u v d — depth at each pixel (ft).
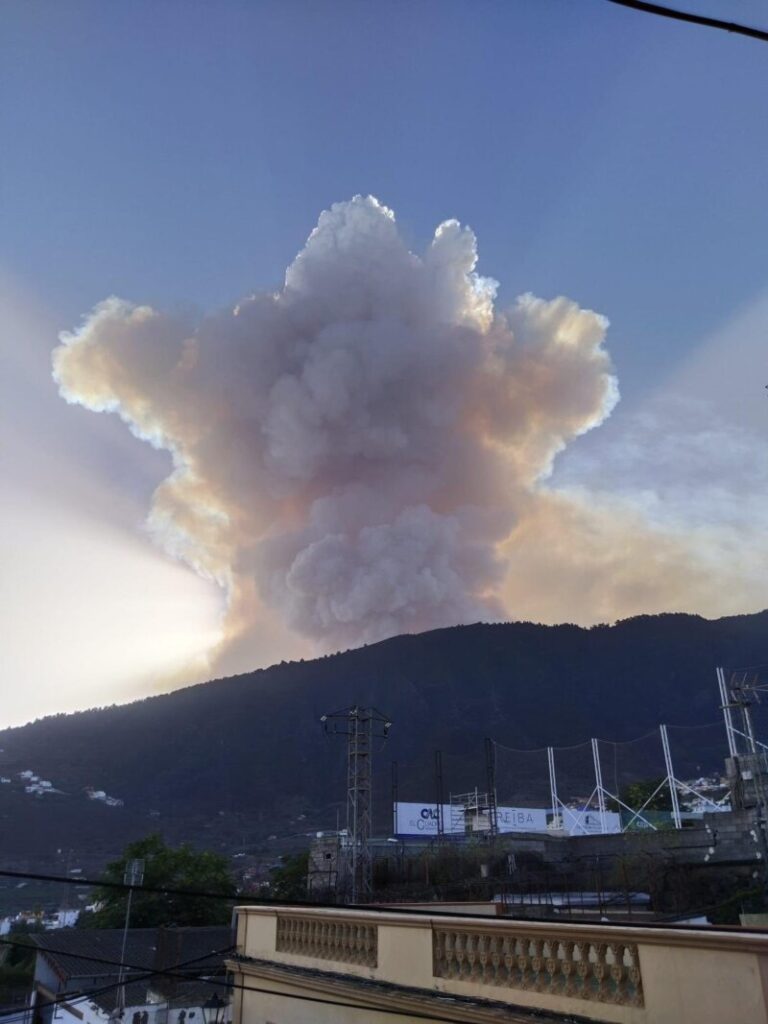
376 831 396.98
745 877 106.73
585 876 111.86
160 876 173.06
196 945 115.85
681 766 513.86
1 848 419.95
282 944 47.50
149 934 128.26
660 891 103.40
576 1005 30.17
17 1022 112.88
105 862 403.34
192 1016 98.48
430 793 503.61
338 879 145.07
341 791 620.90
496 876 125.39
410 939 38.34
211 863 181.27
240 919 52.13
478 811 212.84
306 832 491.31
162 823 547.90
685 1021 26.53
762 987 24.68
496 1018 31.78
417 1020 35.50
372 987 38.45
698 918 73.00
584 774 504.02
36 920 230.07
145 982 102.58
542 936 32.17
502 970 33.83
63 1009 100.17
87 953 114.42
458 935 36.04
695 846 117.91
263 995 46.91
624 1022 28.45
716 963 26.14
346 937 42.70
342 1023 39.99
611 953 29.89
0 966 147.74
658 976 27.76
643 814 201.26
